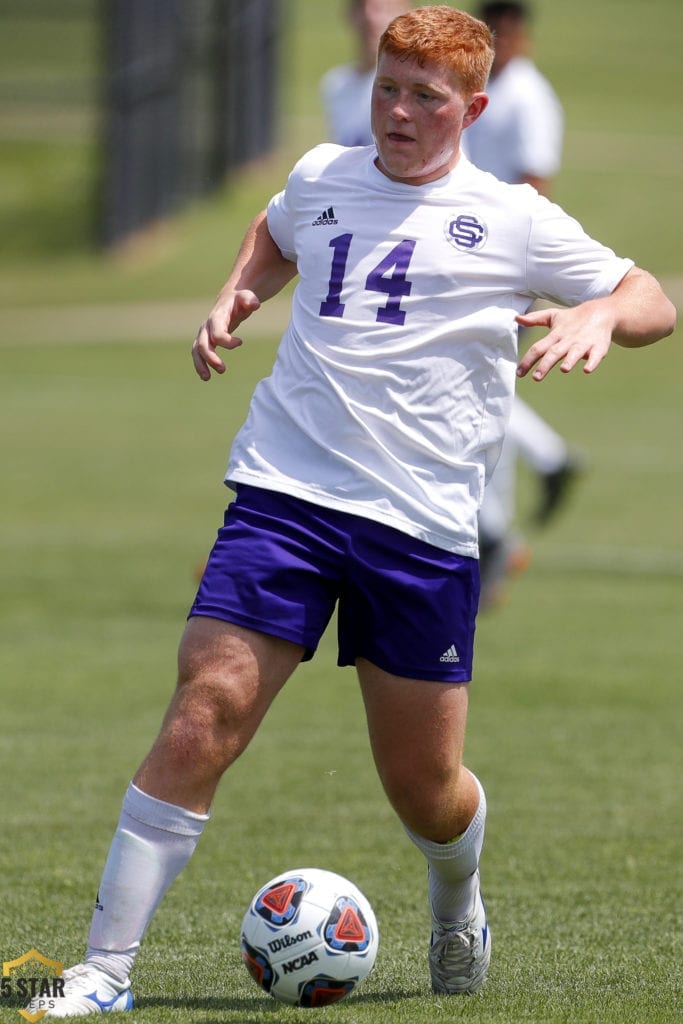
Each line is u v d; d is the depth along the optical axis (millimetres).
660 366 90000
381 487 13570
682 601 39219
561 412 76750
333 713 29047
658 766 25219
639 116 188125
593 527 49406
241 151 153625
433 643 13562
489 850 20531
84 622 36531
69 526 48938
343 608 13805
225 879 19188
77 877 19031
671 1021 13305
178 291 123812
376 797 23406
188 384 88375
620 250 125875
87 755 25641
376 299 13781
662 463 61906
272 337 104000
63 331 108812
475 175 14078
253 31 152750
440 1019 13234
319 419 13758
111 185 135500
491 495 36625
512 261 13883
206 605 13414
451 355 13773
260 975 13633
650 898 18359
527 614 37594
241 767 25125
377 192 14039
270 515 13609
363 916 13727
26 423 73500
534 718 28312
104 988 13305
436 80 13570
